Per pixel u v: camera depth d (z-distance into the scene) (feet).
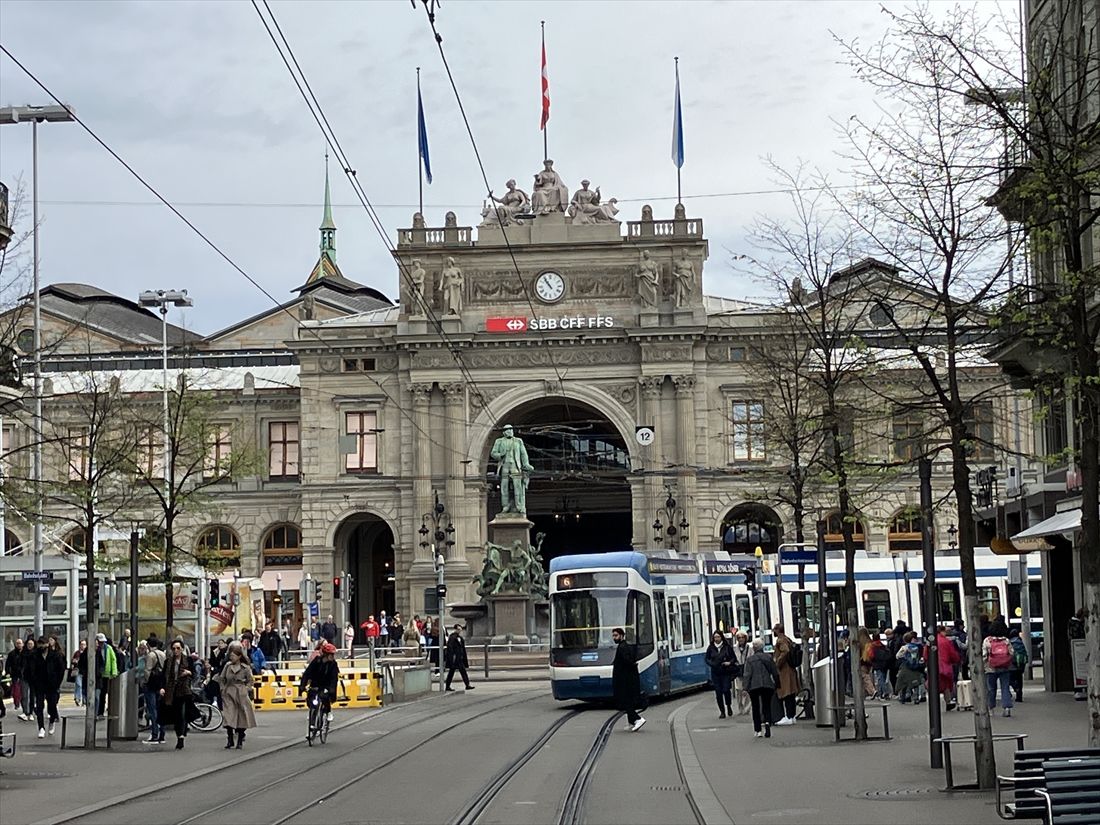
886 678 164.04
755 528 350.64
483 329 340.59
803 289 167.94
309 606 271.49
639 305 338.13
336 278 481.46
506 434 259.80
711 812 76.18
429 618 312.71
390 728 141.38
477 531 338.54
